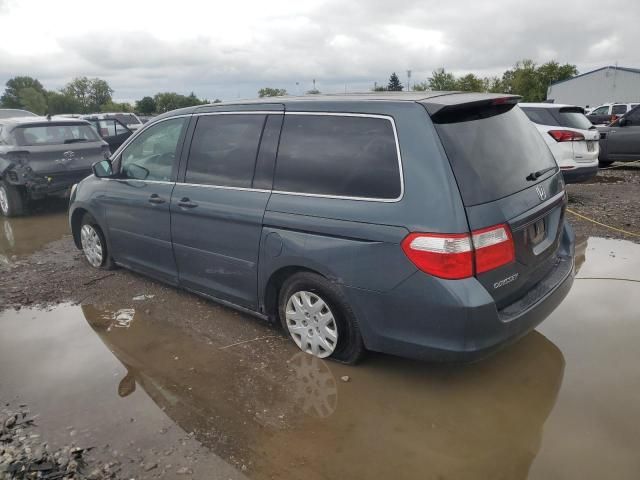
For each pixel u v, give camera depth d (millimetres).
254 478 2553
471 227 2789
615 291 4598
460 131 3029
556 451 2666
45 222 8406
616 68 56125
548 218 3492
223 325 4234
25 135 8617
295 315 3678
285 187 3549
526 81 73938
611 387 3193
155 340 4012
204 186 4094
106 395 3289
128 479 2568
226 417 3033
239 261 3863
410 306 2945
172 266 4555
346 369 3490
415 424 2922
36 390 3357
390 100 3164
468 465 2594
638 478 2471
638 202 8125
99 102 123875
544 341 3777
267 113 3771
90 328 4250
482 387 3252
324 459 2666
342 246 3170
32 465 2660
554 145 8172
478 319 2795
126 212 4887
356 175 3182
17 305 4754
